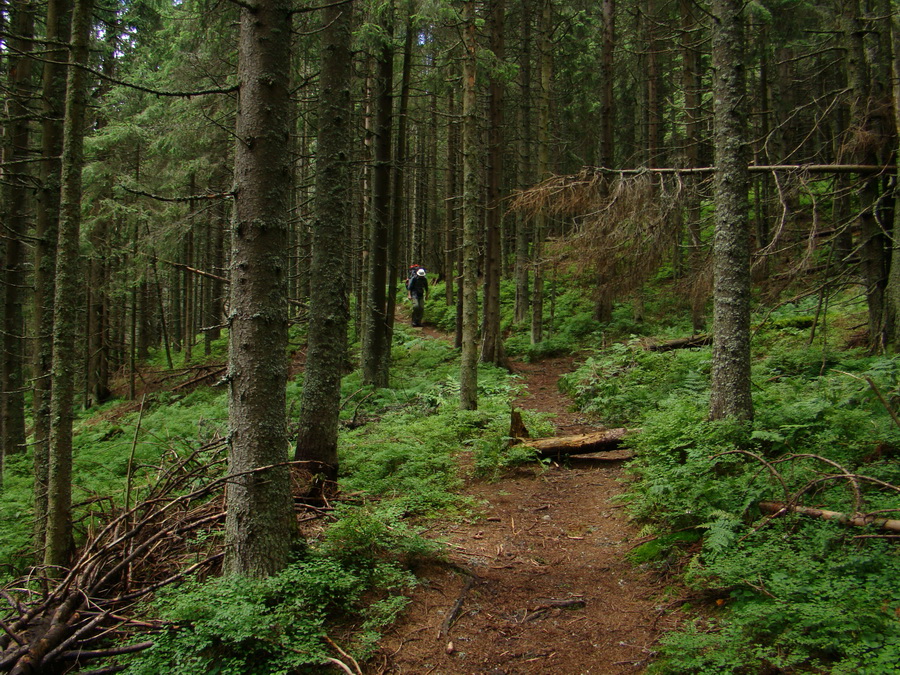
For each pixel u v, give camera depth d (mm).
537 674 3434
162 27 13680
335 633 3762
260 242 4051
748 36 15930
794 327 11477
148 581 4574
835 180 8383
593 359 12992
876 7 8234
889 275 7543
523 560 5012
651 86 17672
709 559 4098
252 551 3992
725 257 5762
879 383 5957
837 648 3008
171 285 24328
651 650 3537
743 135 5734
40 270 6766
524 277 19797
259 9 4043
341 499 6031
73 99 4996
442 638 3805
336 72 6500
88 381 18359
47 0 7355
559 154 22500
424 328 22672
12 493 7754
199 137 13320
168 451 6785
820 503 4289
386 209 12547
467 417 9242
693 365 10414
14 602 4031
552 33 17625
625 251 8500
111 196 14578
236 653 3322
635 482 6352
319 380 6391
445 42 11820
